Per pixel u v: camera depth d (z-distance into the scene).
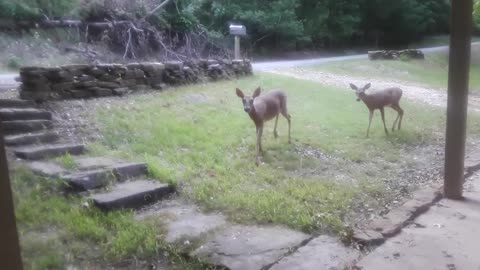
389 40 33.72
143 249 3.53
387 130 7.45
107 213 4.08
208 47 15.62
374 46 32.19
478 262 3.38
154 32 13.80
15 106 6.14
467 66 4.43
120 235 3.68
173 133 6.34
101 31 14.09
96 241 3.67
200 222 4.05
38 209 3.98
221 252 3.49
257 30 24.17
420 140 7.11
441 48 27.08
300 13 27.36
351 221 4.13
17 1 14.32
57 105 6.63
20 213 3.87
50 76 6.75
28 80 6.52
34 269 3.19
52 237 3.62
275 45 25.00
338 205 4.38
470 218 4.20
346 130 7.38
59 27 14.38
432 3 35.25
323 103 9.26
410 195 4.82
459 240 3.74
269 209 4.22
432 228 3.98
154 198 4.54
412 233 3.88
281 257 3.44
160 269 3.34
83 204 4.12
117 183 4.68
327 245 3.65
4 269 1.92
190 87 9.09
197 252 3.49
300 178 5.14
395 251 3.54
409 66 17.55
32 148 5.15
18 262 1.96
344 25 29.12
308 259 3.41
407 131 7.50
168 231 3.85
